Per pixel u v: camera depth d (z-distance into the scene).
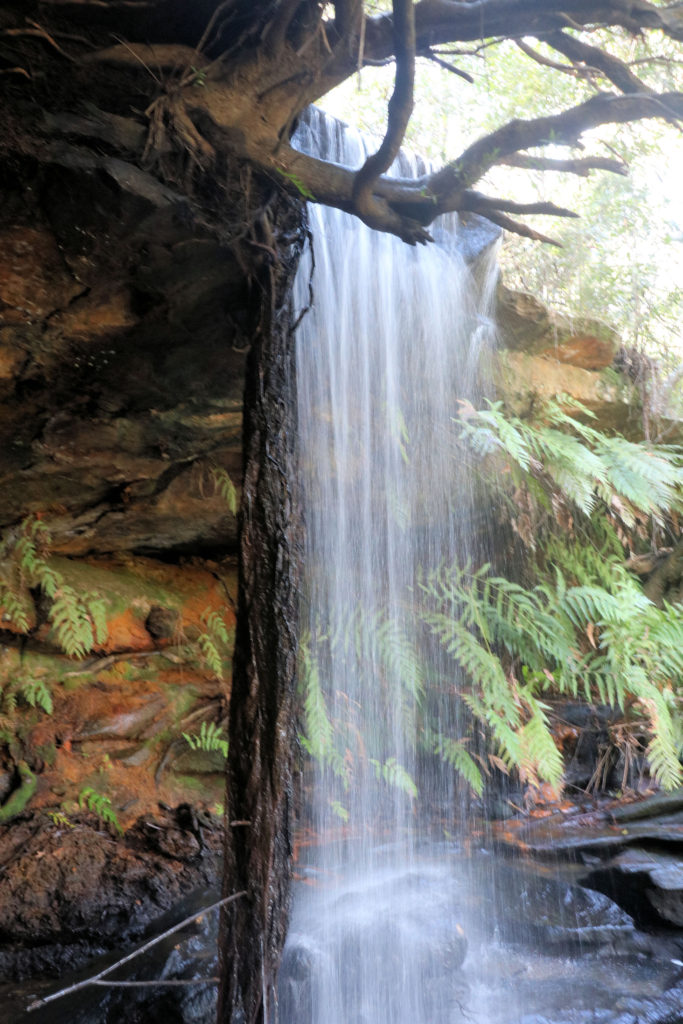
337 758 4.67
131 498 4.33
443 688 5.24
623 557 5.60
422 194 3.11
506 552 5.47
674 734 5.46
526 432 4.55
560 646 5.01
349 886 3.99
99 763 4.59
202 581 5.34
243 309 3.06
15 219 2.50
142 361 3.21
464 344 4.39
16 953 3.42
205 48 2.64
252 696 2.67
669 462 5.43
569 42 2.97
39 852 3.96
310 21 2.68
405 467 4.48
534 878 4.11
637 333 5.11
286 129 2.85
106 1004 3.06
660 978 3.36
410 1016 3.07
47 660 4.59
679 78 4.23
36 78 2.36
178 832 4.45
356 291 3.97
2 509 4.19
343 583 4.48
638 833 4.64
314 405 3.96
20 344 2.96
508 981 3.32
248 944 2.56
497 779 5.40
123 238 2.63
